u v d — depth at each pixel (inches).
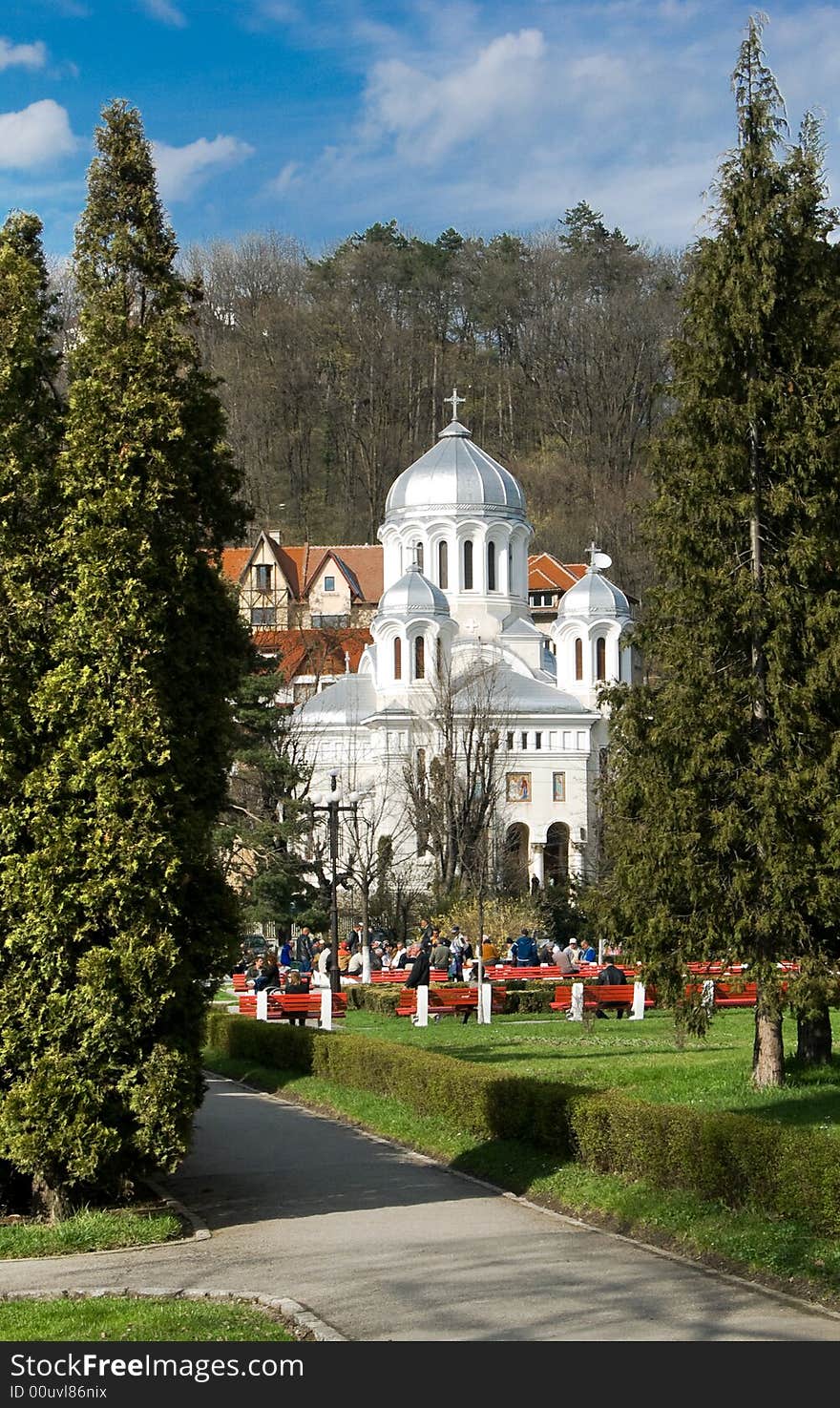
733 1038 1881.2
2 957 936.3
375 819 4335.6
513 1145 1110.4
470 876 3577.8
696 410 1353.3
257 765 3265.3
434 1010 2214.6
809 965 1306.6
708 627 1338.6
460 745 4345.5
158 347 979.9
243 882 3221.0
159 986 933.2
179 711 968.3
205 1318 665.0
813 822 1311.5
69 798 943.0
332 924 2536.9
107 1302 703.7
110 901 930.1
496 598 5039.4
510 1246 827.4
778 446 1326.3
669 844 1325.0
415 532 5039.4
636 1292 709.9
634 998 2203.5
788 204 1353.3
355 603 6673.2
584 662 4958.2
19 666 957.8
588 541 7436.0
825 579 1344.7
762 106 1375.5
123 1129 947.3
